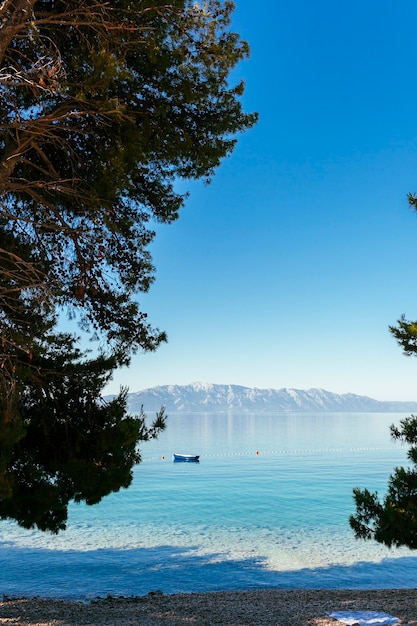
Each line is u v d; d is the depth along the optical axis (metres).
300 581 24.14
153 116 9.55
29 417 11.02
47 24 8.73
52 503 10.55
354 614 9.14
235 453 127.31
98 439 10.78
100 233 10.34
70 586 22.97
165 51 9.33
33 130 8.54
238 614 9.89
